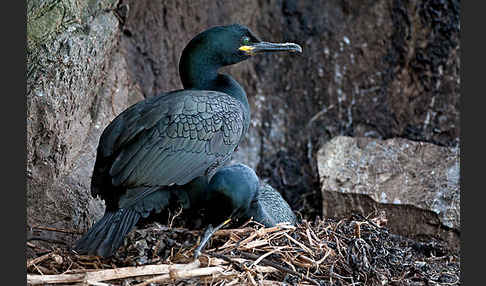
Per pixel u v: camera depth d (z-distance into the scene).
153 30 13.38
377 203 12.16
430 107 14.56
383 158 12.76
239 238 9.01
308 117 15.05
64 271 8.41
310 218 13.05
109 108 11.65
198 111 8.97
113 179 8.48
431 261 10.80
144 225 9.52
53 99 9.68
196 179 9.05
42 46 9.70
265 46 10.39
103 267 8.60
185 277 8.10
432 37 14.60
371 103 14.95
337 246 9.26
